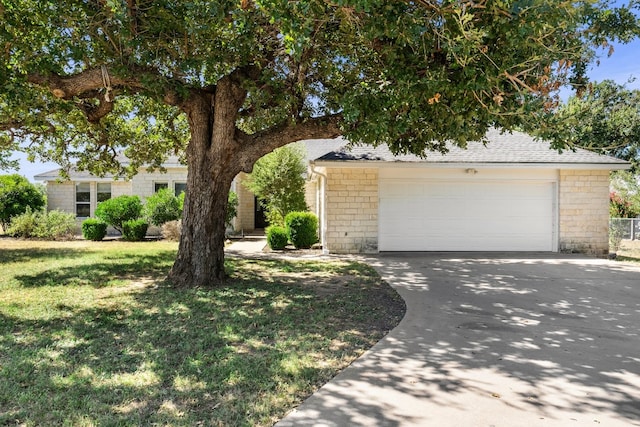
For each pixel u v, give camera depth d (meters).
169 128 11.50
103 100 7.21
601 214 12.49
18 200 18.72
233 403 3.08
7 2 5.95
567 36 5.06
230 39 6.38
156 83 6.19
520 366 3.86
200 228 7.52
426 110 5.94
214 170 7.39
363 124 6.00
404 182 12.52
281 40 6.45
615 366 3.88
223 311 5.68
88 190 19.14
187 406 3.02
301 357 4.01
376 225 12.42
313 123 7.14
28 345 4.28
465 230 12.61
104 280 7.89
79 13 5.94
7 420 2.79
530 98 4.70
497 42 4.71
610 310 5.95
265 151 7.41
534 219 12.62
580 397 3.24
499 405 3.10
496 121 5.87
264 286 7.39
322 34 6.29
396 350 4.25
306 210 15.84
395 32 4.56
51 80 6.01
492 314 5.70
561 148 5.07
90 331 4.75
